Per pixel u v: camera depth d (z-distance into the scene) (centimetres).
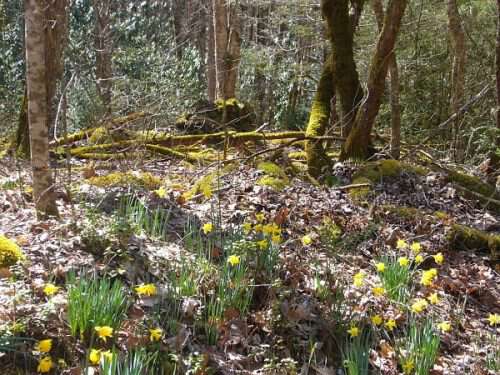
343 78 871
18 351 320
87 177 684
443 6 1346
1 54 1381
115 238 443
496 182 849
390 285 484
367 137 830
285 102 1653
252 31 2200
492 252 618
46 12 799
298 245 548
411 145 928
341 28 869
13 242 416
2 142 993
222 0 1484
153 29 1900
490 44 1239
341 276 498
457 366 425
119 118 993
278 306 418
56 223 469
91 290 351
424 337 405
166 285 414
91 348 330
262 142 1003
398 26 772
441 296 523
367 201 697
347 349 391
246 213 589
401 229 638
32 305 348
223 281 416
